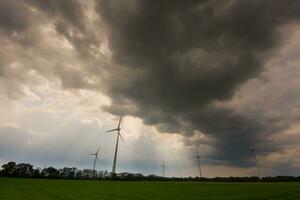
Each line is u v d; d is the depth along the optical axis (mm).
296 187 72062
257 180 151750
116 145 135500
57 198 40125
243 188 72250
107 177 174375
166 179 179750
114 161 134750
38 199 38281
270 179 153125
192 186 88812
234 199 39969
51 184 87750
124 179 167500
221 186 87625
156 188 75375
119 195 48406
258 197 42469
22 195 45094
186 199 41125
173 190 65812
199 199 40906
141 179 174500
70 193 50875
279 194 47250
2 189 60656
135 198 42719
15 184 84188
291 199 37938
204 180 164375
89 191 57844
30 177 173750
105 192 55625
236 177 165125
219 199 40500
